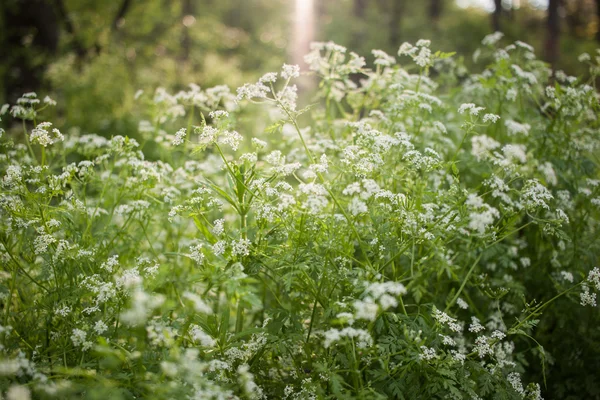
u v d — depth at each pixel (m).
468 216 3.80
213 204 4.11
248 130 7.98
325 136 5.47
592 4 34.88
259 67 28.00
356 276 3.83
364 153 4.03
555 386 4.77
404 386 3.56
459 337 4.53
